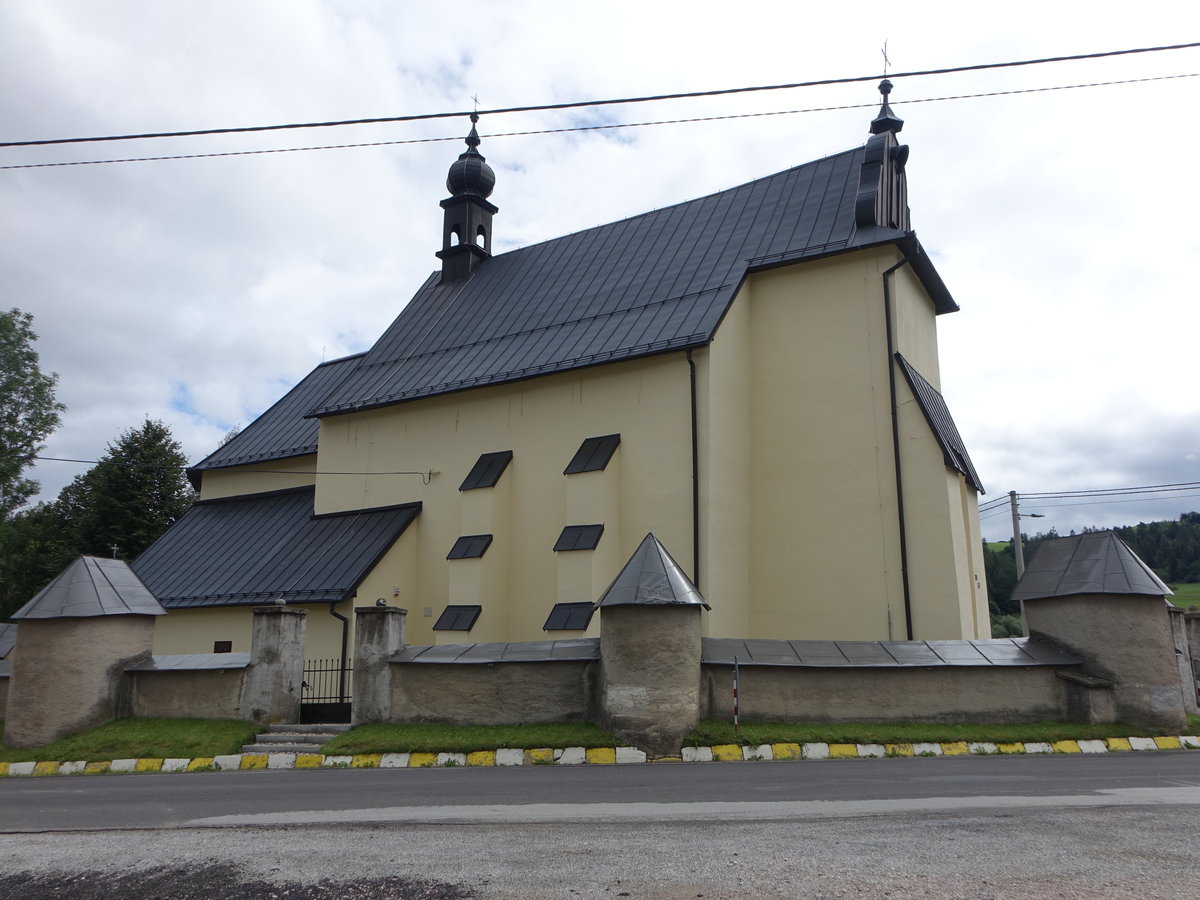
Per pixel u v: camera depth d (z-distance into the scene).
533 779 11.90
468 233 32.53
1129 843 7.58
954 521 20.56
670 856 7.42
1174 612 17.44
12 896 7.34
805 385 22.53
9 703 17.22
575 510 21.55
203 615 26.27
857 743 13.66
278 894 6.93
